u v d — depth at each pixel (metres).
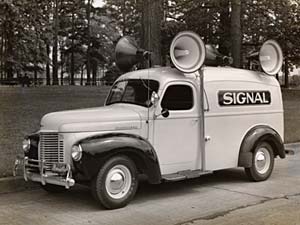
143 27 11.24
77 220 6.27
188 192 8.00
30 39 17.97
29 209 6.88
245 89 8.80
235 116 8.56
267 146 9.03
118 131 7.10
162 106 7.59
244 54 19.95
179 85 7.84
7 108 15.77
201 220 6.22
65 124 6.80
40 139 7.02
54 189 7.86
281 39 21.86
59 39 46.53
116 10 39.78
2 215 6.56
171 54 7.76
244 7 19.31
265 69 9.32
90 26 52.38
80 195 7.78
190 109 7.94
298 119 18.77
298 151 13.28
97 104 17.48
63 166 6.68
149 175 7.18
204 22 19.95
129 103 7.87
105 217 6.41
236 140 8.59
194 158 7.99
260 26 20.78
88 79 50.91
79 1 42.62
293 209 6.76
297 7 20.50
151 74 7.83
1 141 10.88
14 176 8.08
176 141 7.73
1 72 28.58
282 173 9.84
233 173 9.76
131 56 8.58
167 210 6.77
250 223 6.03
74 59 54.50
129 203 7.14
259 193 7.89
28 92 22.59
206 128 8.12
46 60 24.70
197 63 7.97
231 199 7.46
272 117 9.29
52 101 18.28
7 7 12.98
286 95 27.16
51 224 6.09
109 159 6.72
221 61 9.43
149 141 7.40
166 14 19.69
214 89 8.30
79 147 6.55
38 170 7.11
